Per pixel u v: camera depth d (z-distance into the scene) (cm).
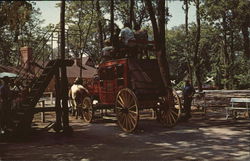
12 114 1059
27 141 967
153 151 787
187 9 2533
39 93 1055
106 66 1328
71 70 4934
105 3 2925
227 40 3788
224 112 1739
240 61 3200
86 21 3069
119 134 1084
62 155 760
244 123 1284
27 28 4584
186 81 1432
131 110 1146
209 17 2984
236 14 3109
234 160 678
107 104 1321
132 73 1207
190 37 2764
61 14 1099
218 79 3928
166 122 1251
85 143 919
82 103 1470
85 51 4916
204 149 798
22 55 3309
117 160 694
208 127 1190
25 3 786
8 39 4381
